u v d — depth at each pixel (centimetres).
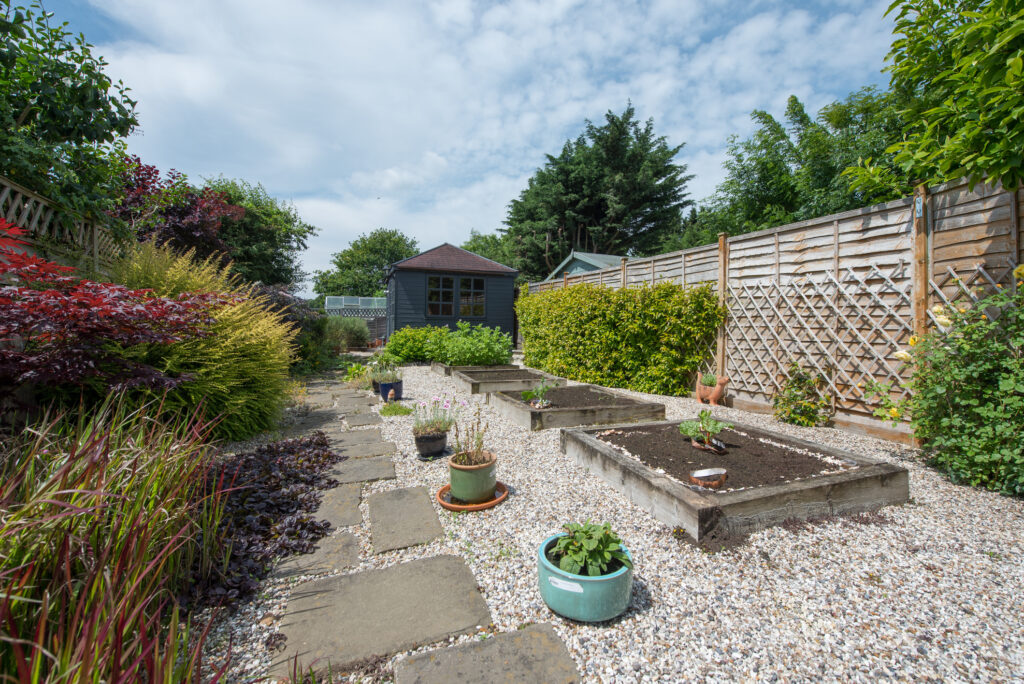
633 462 307
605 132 2484
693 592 196
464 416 547
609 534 188
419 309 1385
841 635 169
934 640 166
